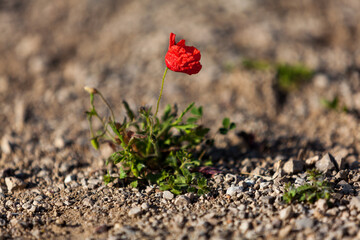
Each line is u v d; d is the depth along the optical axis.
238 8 8.39
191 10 8.31
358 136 4.56
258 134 4.80
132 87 6.15
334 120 5.05
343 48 7.11
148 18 8.13
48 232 3.04
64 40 7.88
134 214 3.16
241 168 4.02
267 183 3.49
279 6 8.55
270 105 5.54
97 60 7.08
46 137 4.95
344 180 3.50
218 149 4.41
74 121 5.33
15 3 9.69
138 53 7.05
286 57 6.64
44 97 6.06
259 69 6.12
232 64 6.35
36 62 7.07
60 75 6.76
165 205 3.31
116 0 9.22
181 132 4.02
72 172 4.14
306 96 5.67
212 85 6.04
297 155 4.28
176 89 6.01
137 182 3.58
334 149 4.29
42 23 8.62
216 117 5.27
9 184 3.77
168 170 3.76
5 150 4.57
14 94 6.23
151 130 3.42
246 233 2.82
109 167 4.04
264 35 7.29
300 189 3.15
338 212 3.00
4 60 7.31
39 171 4.14
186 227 2.94
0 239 2.96
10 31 8.34
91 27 8.28
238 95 5.79
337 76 6.04
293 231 2.80
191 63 2.95
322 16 8.18
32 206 3.39
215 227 2.93
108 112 5.46
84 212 3.31
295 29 7.64
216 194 3.42
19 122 5.33
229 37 7.30
